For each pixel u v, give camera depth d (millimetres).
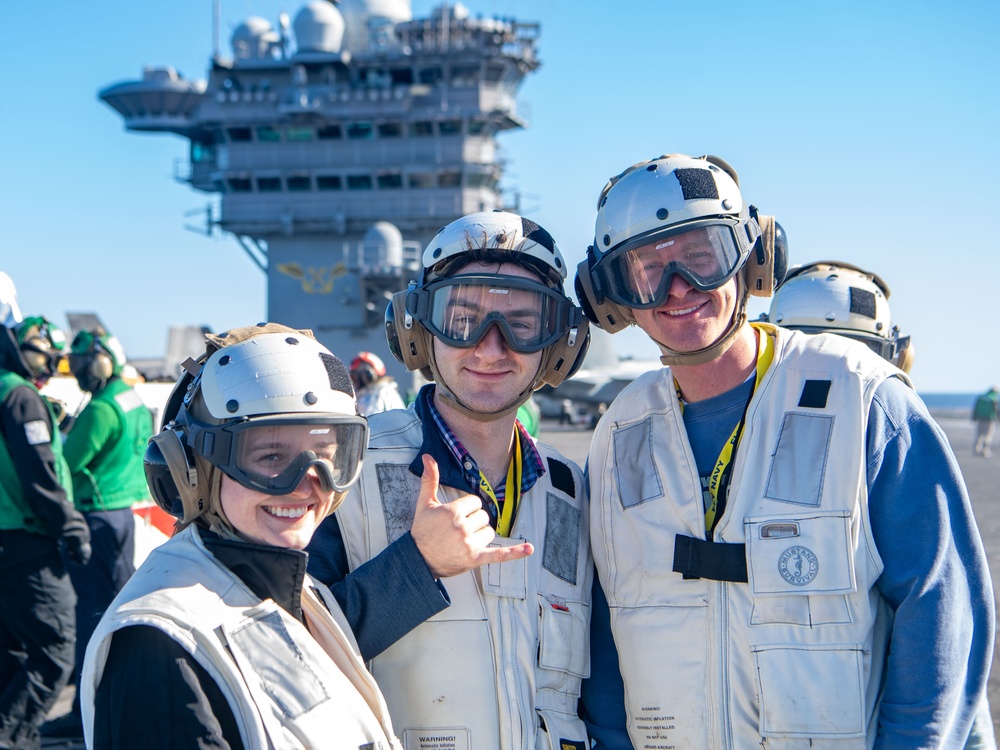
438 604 1976
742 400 2293
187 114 39906
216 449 1727
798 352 2271
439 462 2188
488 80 37062
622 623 2293
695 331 2174
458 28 36250
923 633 2004
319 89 36625
